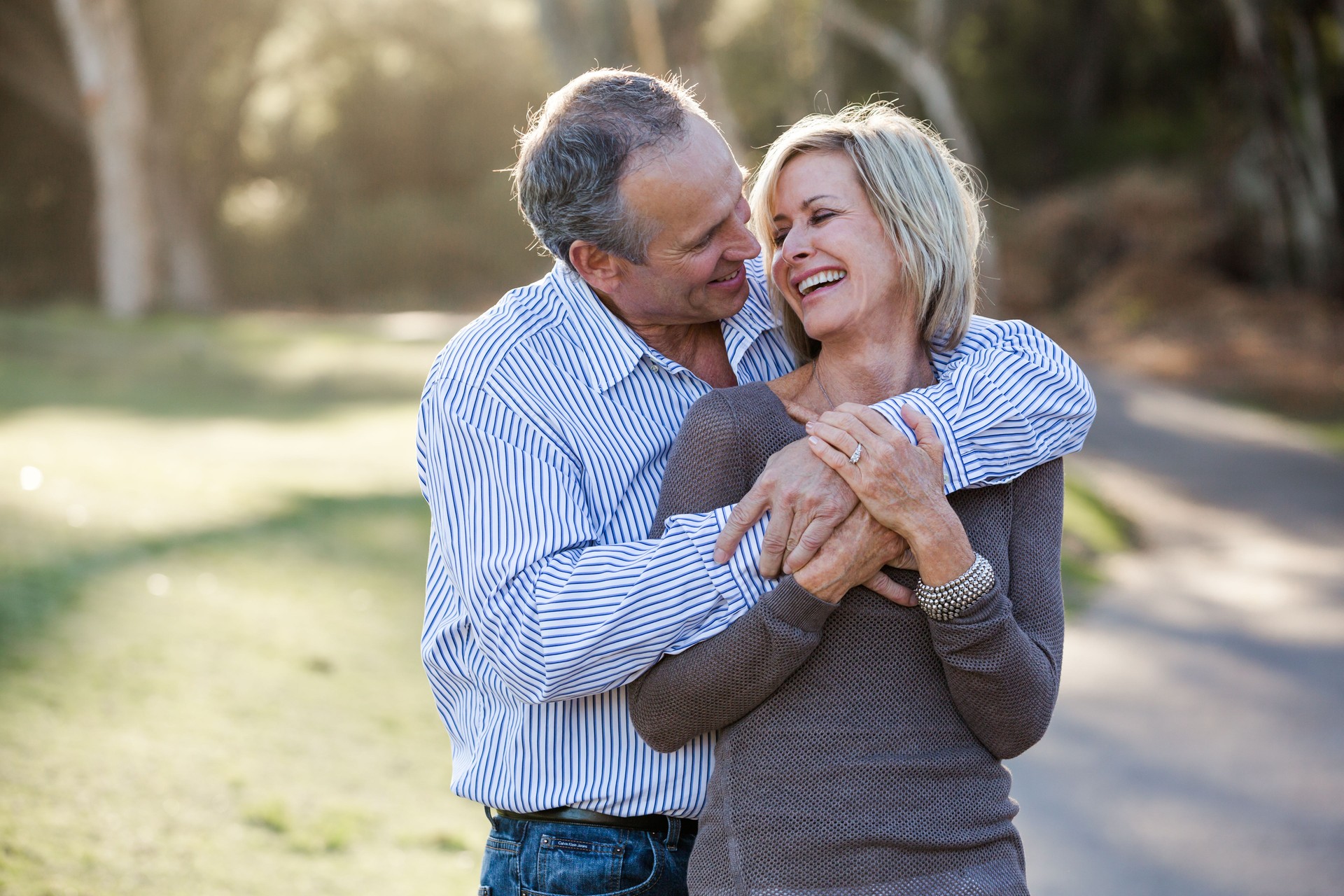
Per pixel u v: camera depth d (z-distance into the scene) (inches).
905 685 85.4
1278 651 315.3
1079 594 375.6
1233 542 466.3
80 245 1389.0
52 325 971.3
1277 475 600.4
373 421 610.5
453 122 1662.2
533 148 95.0
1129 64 1620.3
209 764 195.8
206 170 1379.2
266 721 216.4
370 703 233.6
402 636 274.8
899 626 85.0
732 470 88.7
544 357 94.4
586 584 85.3
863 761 84.3
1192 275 1181.7
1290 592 386.3
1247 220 1208.2
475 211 1631.4
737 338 102.7
